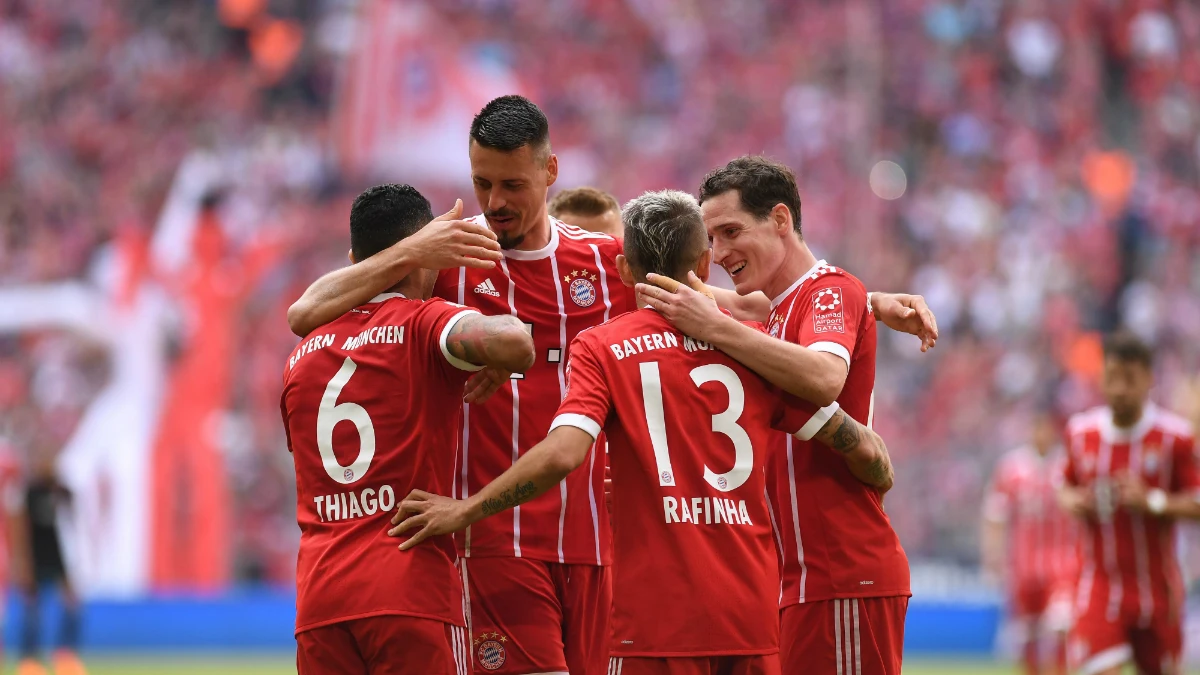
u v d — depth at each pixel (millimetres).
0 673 44656
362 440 13766
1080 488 27719
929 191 73938
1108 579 26828
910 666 47719
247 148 68188
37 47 71500
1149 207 75750
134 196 66500
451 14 74938
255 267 56406
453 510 13484
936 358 64875
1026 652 41750
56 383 55688
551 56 76125
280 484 55281
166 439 50906
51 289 58125
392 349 13891
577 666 17297
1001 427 61750
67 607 41969
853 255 70875
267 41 72625
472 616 16828
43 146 67812
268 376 56781
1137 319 69188
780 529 15617
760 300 17531
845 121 75938
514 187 16094
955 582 55625
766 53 78500
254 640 50406
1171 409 65125
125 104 70062
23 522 41531
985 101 79000
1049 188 75625
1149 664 26906
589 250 17516
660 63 77625
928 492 58594
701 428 13789
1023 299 69000
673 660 13359
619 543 13805
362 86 65438
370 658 13570
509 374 14297
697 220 14391
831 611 15141
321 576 13648
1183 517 26094
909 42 79938
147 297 52094
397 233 14531
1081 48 82125
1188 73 83500
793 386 13930
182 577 50688
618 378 13820
